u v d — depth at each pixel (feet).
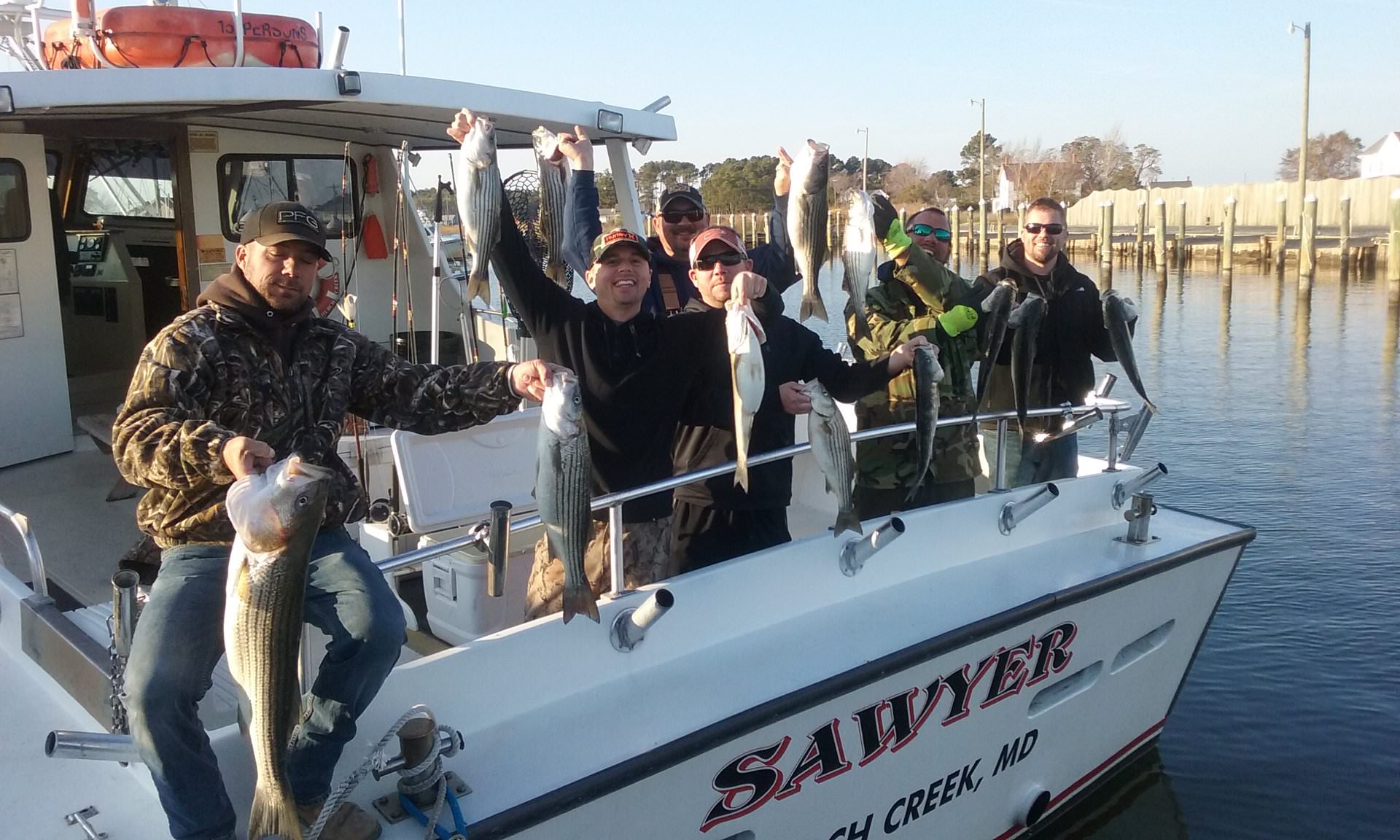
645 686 10.31
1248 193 149.89
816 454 11.02
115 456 7.28
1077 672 14.24
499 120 16.49
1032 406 16.47
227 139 17.83
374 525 13.17
